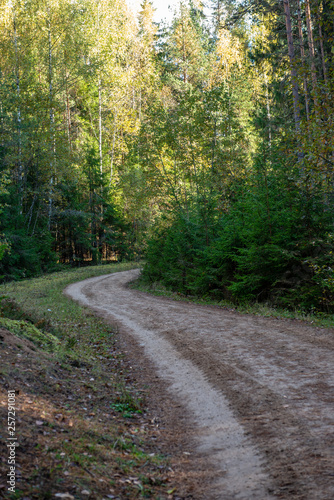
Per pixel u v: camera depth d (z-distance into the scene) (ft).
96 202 172.04
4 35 115.14
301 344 31.71
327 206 50.42
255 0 74.33
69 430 16.26
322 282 44.50
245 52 131.54
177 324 44.96
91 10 135.95
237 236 60.23
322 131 42.60
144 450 16.67
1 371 19.75
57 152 122.42
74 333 40.86
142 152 99.45
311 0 49.88
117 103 175.94
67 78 126.62
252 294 54.90
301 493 12.14
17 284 95.91
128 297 73.77
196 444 17.20
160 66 173.27
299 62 47.62
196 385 25.23
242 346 32.83
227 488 13.20
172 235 82.28
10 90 112.68
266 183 53.06
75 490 11.82
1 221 107.76
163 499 12.66
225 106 91.40
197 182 89.76
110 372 29.22
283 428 17.31
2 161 106.63
